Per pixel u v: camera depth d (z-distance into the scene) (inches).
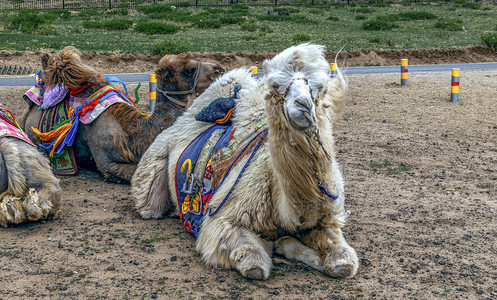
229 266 193.8
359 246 223.5
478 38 1535.4
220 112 225.6
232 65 1066.1
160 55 1058.7
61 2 2256.4
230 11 2050.9
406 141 426.0
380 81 768.9
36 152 247.3
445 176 336.2
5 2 2206.0
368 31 1657.2
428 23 1927.9
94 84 313.3
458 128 474.9
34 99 335.0
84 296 177.6
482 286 187.8
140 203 251.3
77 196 288.2
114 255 210.8
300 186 170.9
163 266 200.8
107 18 1774.1
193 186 217.5
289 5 2445.9
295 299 174.9
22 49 1043.3
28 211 234.2
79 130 314.7
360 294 179.0
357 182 320.8
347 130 466.0
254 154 199.6
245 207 193.2
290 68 158.1
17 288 182.2
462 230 245.0
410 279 192.4
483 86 705.0
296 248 199.6
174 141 243.9
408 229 245.1
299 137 161.3
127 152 298.0
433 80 772.0
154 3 2190.0
